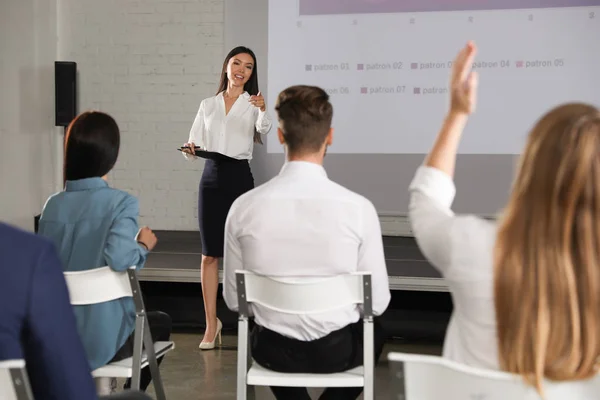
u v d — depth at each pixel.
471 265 1.34
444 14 5.44
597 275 1.18
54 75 6.35
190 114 6.24
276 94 5.66
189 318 4.77
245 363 2.29
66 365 1.29
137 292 2.36
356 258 2.26
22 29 5.84
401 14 5.49
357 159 5.61
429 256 1.41
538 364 1.19
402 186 5.59
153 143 6.30
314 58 5.60
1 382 1.27
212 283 4.24
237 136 4.28
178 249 5.44
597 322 1.18
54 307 1.29
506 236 1.24
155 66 6.25
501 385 1.26
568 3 5.29
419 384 1.33
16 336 1.28
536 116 5.37
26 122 5.93
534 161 1.23
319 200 2.23
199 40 6.18
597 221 1.19
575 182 1.18
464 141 5.45
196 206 6.30
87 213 2.39
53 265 1.30
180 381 3.69
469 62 1.48
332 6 5.56
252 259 2.25
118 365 2.40
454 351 1.40
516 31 5.35
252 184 4.32
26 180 5.96
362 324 2.39
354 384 2.23
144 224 6.37
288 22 5.62
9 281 1.26
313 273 2.23
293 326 2.24
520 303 1.21
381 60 5.54
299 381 2.23
